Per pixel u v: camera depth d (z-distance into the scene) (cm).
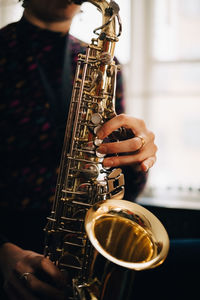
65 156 102
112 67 100
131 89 256
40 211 120
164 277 145
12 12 237
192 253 151
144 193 244
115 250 98
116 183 106
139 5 250
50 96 119
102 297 92
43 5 112
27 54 119
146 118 256
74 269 96
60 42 120
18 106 119
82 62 107
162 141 258
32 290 90
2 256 103
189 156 256
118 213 98
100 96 99
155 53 252
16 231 118
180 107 254
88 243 96
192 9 247
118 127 97
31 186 119
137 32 252
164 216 216
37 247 119
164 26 250
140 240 98
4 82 118
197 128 254
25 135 119
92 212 94
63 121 117
